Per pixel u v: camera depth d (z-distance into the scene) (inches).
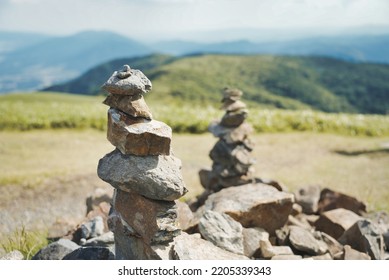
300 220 395.9
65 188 597.9
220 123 426.6
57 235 360.5
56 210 502.9
